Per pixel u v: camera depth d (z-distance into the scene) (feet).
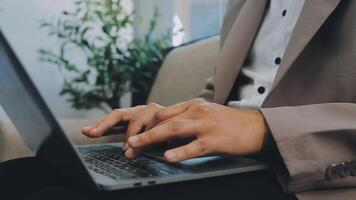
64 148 1.28
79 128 3.31
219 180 1.45
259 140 1.47
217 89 2.81
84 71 7.18
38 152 1.86
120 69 6.66
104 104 7.09
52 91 7.16
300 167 1.40
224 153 1.44
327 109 1.59
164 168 1.48
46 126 1.27
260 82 2.60
